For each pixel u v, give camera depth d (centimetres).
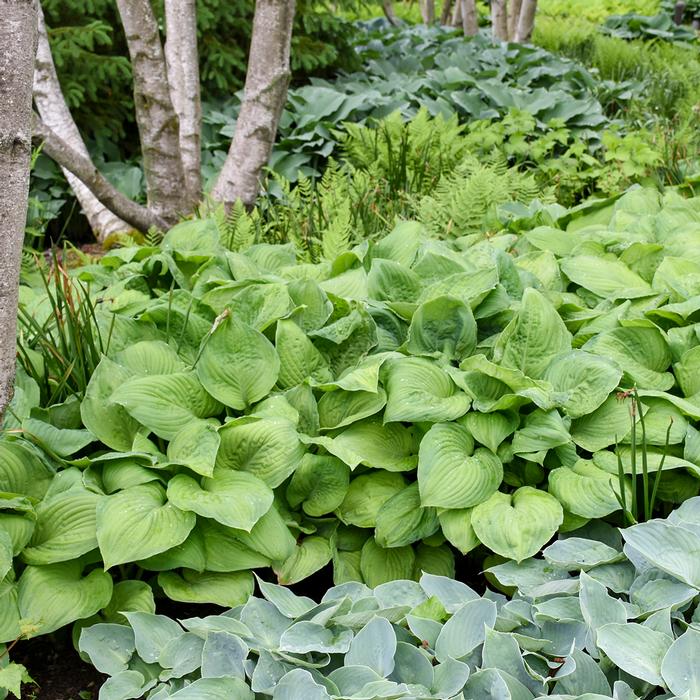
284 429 262
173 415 269
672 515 235
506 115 729
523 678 200
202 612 263
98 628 226
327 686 199
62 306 318
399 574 260
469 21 1195
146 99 507
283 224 507
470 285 312
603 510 244
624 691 192
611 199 456
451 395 280
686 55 1101
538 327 292
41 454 256
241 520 233
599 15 1656
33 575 230
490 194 483
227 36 780
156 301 331
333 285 340
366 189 535
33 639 253
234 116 766
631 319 300
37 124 439
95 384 275
